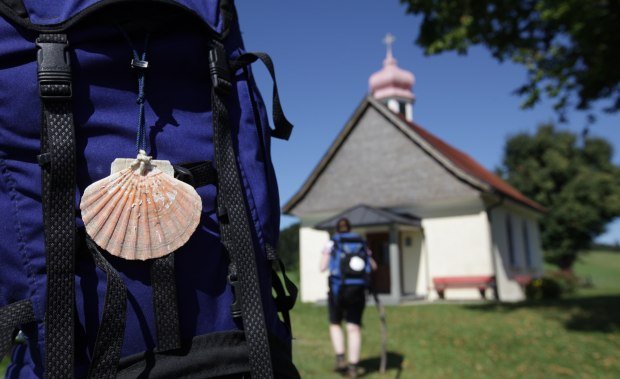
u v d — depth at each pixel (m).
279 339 1.03
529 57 11.50
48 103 0.82
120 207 0.84
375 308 15.91
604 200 38.31
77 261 0.83
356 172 21.66
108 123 0.87
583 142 40.72
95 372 0.78
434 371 7.48
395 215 19.23
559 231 38.47
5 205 0.84
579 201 38.50
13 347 0.96
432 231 19.75
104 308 0.79
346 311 6.90
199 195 0.92
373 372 7.25
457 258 19.22
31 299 0.83
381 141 21.36
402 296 18.84
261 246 1.01
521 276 22.09
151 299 0.85
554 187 39.47
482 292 18.52
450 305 16.67
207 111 0.98
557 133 40.66
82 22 0.87
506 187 27.06
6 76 0.83
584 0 9.73
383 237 20.28
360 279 6.73
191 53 0.97
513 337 10.27
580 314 13.35
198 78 0.98
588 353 8.89
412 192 20.28
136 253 0.83
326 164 22.30
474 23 11.14
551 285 20.98
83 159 0.85
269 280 1.03
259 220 1.01
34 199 0.84
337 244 6.82
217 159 0.95
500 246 20.27
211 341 0.89
